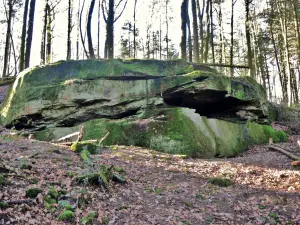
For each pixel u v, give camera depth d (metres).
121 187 6.18
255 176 8.06
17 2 28.59
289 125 17.88
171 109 11.76
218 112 14.14
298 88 36.03
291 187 6.87
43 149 8.16
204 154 11.10
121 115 12.23
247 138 13.57
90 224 4.30
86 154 7.94
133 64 12.60
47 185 5.23
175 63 12.86
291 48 29.28
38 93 12.18
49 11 21.33
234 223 5.03
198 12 25.36
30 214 4.12
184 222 4.86
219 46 29.58
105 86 12.07
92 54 17.02
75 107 12.02
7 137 9.21
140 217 4.87
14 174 5.23
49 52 22.06
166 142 11.04
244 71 34.91
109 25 16.00
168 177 7.58
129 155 9.47
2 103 13.84
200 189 6.74
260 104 14.08
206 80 12.07
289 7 24.28
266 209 5.66
